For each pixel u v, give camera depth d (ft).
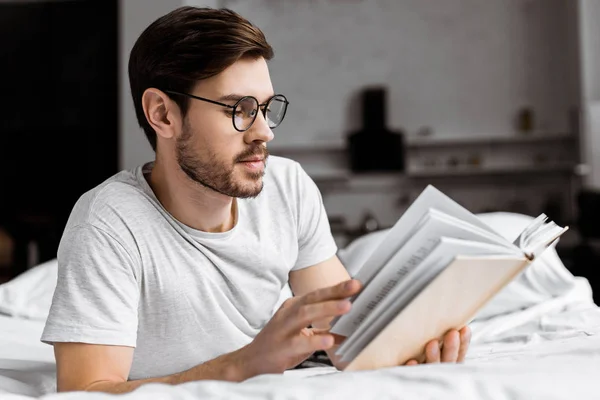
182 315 3.76
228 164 3.46
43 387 4.04
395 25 25.39
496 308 6.61
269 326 2.79
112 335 3.35
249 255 3.93
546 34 24.49
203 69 3.37
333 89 25.64
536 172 24.16
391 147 24.17
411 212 2.69
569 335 5.02
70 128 16.96
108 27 16.90
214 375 2.93
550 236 2.78
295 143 25.76
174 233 3.72
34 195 16.99
